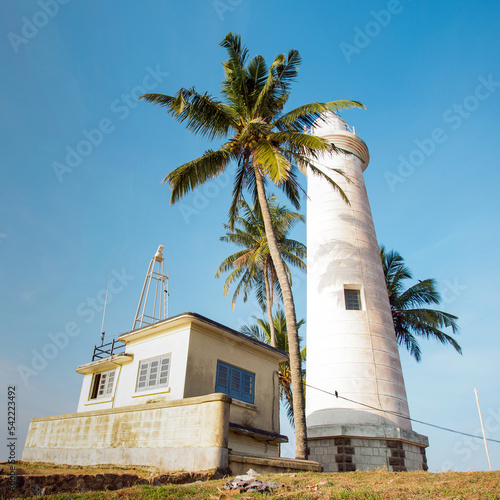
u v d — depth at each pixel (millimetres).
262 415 17766
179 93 17078
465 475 11008
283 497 8008
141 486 8969
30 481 8320
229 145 19031
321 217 23938
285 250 30375
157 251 23922
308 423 19906
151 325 17219
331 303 21297
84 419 15945
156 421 12992
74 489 8680
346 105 18016
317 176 25406
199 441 11539
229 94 19453
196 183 18703
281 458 13156
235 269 30500
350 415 18625
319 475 11883
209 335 16750
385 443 17891
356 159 25938
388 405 19047
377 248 23906
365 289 21641
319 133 26188
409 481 10539
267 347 18672
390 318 21953
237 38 19031
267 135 18438
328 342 20516
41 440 17781
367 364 19688
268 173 16766
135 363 17812
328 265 22359
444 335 29484
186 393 15117
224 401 11586
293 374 15352
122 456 13469
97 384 19891
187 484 9445
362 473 12609
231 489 8742
